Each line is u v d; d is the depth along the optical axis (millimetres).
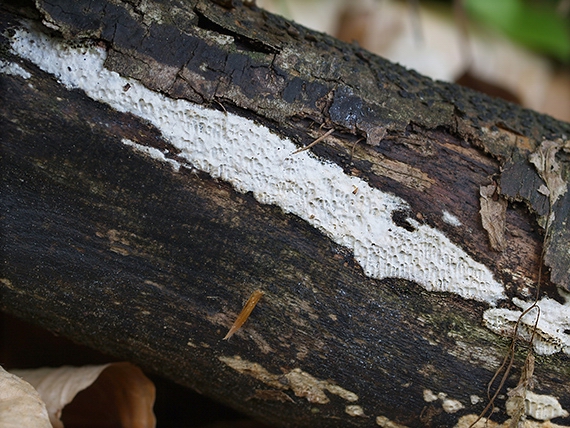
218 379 238
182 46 222
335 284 228
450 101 239
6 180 220
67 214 222
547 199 230
